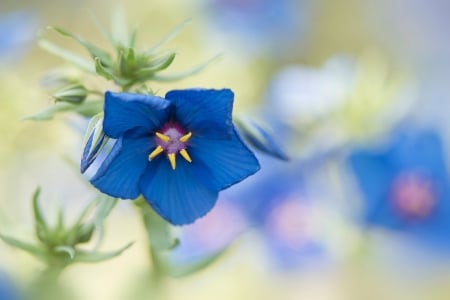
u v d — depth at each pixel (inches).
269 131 9.1
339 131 11.2
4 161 11.2
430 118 11.7
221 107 8.5
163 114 8.6
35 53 12.7
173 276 9.5
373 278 11.9
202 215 8.7
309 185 11.2
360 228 11.2
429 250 11.5
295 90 11.4
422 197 11.2
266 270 11.6
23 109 11.2
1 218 9.7
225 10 13.1
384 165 11.2
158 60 8.8
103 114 8.4
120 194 8.5
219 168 8.7
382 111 11.3
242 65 13.0
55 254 9.1
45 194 11.3
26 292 10.0
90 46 8.7
